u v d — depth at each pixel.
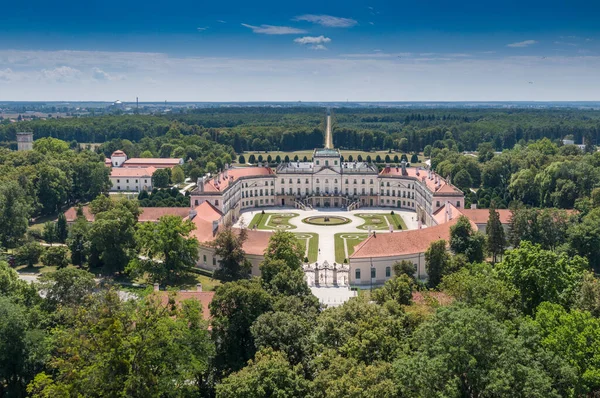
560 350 82.31
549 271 105.81
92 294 108.44
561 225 194.25
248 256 175.62
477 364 73.06
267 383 81.50
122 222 181.88
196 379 101.75
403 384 75.31
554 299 104.38
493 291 101.12
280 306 108.38
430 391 70.56
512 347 73.25
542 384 68.06
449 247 173.00
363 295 131.25
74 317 95.81
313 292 166.88
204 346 93.69
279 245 156.00
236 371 98.50
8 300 105.19
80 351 83.06
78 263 193.75
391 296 121.81
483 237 172.00
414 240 180.12
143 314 86.81
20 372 98.88
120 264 181.62
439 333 79.81
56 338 96.12
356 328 95.06
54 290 114.12
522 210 197.88
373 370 78.00
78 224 197.88
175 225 171.62
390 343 90.06
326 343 95.69
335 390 75.50
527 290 108.19
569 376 74.38
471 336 72.88
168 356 85.81
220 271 163.12
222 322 102.81
